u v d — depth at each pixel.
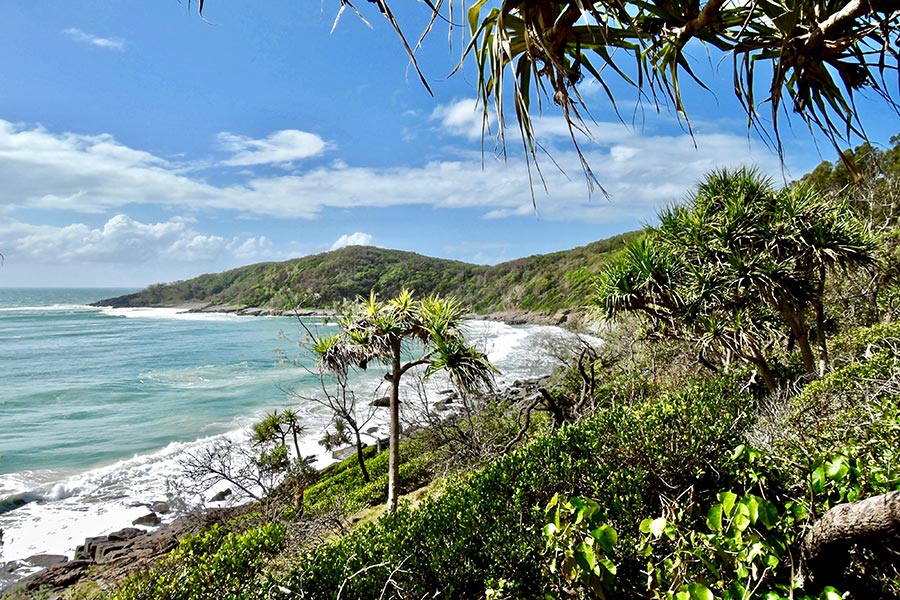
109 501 13.03
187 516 11.43
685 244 8.12
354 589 2.91
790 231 7.29
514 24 1.33
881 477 2.01
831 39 1.32
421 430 12.05
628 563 2.52
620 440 3.78
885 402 3.38
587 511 2.07
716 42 1.41
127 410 22.06
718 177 8.06
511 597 2.86
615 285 8.05
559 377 12.00
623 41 1.33
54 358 36.56
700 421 3.67
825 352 7.48
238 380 28.28
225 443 16.77
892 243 9.47
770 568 1.80
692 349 8.98
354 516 9.22
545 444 3.98
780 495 2.44
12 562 10.12
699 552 1.91
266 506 10.15
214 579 3.55
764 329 7.81
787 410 4.66
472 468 8.09
